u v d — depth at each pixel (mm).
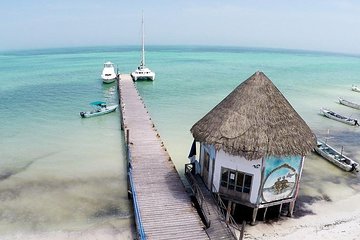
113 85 56719
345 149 28719
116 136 30031
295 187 16672
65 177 21500
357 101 50250
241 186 16062
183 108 40531
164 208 15766
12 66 91938
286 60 151125
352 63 150250
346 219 17578
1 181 20656
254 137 14898
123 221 16906
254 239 15492
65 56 149375
